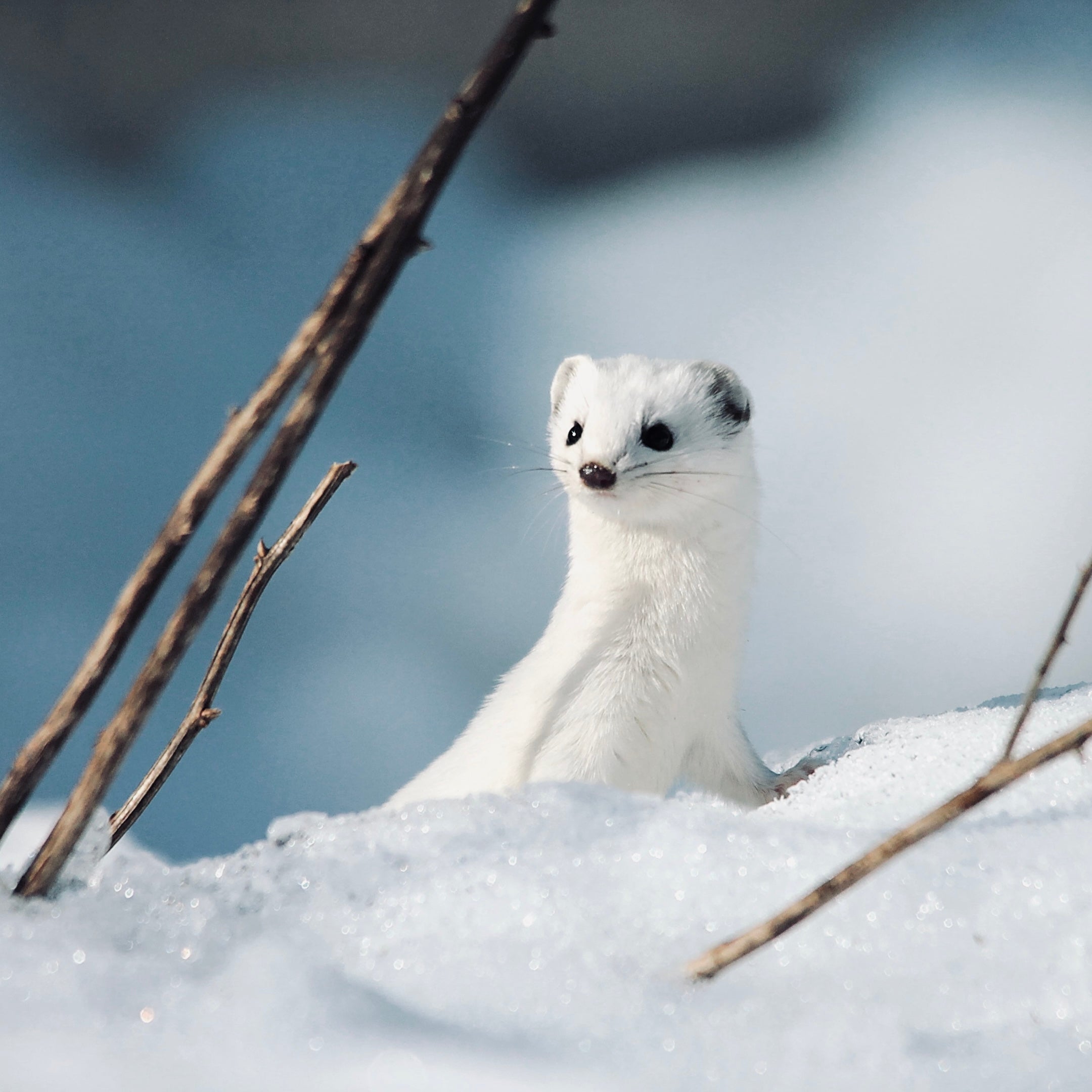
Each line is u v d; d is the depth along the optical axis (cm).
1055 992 170
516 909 191
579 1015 165
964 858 196
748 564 414
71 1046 151
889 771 275
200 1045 152
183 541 187
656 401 408
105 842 207
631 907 192
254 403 183
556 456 446
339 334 180
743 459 419
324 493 227
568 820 216
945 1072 154
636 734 391
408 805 238
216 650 232
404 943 185
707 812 220
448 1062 148
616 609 400
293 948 178
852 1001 169
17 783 192
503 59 174
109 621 190
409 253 179
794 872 197
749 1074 153
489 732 399
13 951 173
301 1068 148
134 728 190
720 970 171
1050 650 173
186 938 184
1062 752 166
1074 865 192
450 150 175
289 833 238
